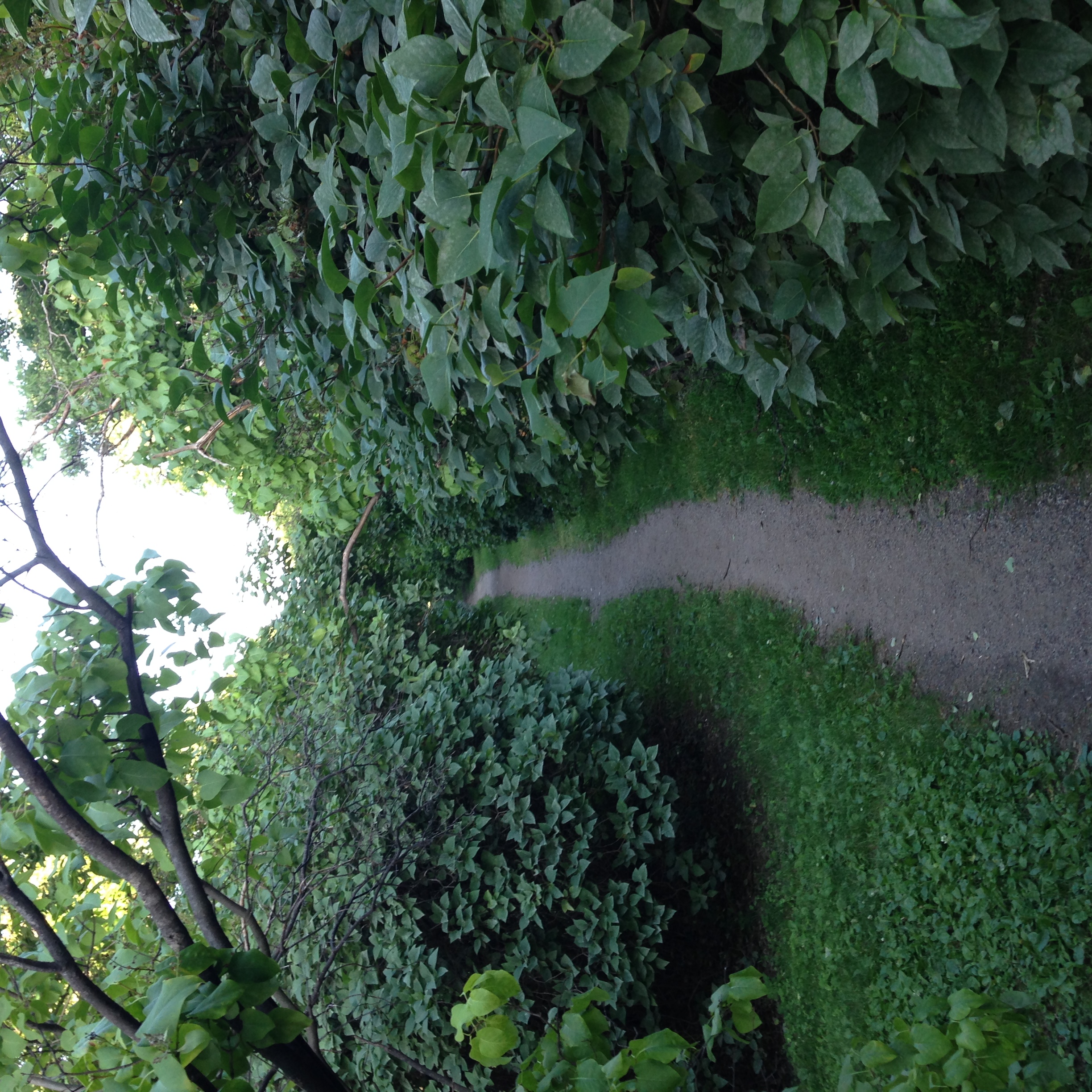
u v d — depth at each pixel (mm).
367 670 7820
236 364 5156
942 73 2082
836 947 5348
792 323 4062
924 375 4984
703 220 3197
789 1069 5703
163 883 3412
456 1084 4949
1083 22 2602
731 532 7391
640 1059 1681
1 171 3621
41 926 1982
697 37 2676
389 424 5398
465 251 2324
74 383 9203
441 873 5676
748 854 6312
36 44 4117
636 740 6203
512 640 8914
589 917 5578
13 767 2045
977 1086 1531
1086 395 4137
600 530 10531
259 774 5738
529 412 2713
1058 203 3174
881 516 5457
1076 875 4020
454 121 2283
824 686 5887
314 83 3625
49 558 2203
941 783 4805
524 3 2061
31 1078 2215
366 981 5461
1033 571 4395
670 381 7117
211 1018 1803
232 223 4660
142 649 2389
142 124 4031
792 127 2539
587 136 2973
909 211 3092
